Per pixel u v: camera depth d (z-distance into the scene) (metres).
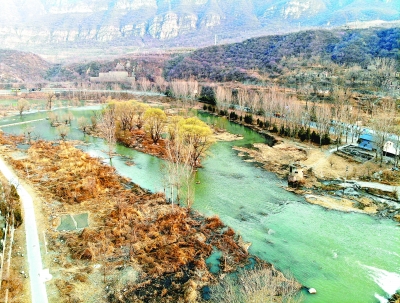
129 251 39.69
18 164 67.56
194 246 41.75
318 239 44.41
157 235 43.06
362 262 39.66
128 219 46.50
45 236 41.62
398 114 96.44
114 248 40.09
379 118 81.25
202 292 33.81
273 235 45.41
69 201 51.84
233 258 39.69
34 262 36.38
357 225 47.94
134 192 57.00
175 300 32.47
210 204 54.53
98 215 47.88
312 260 39.97
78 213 48.19
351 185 60.75
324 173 67.44
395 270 38.19
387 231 46.34
